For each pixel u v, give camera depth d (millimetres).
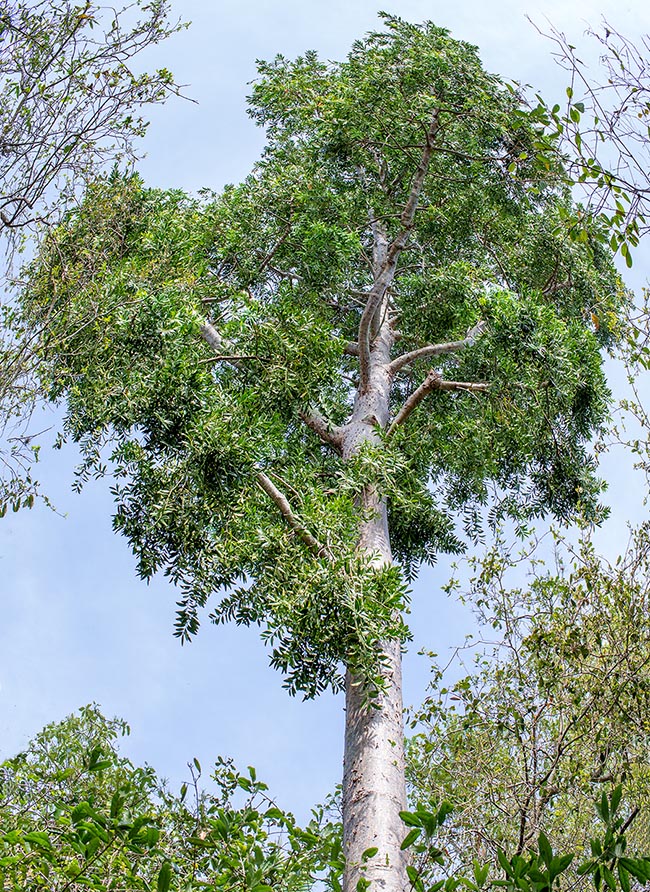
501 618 8859
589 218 6227
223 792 6914
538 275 15672
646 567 8570
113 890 5160
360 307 15461
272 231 14297
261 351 11797
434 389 13336
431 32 14445
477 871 4582
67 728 9492
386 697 9594
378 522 11406
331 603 9570
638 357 7457
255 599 10547
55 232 7516
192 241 13492
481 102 13445
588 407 13312
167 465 10688
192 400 10562
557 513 14070
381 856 8164
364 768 8992
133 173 9469
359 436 12547
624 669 8172
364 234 16438
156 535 10836
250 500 10742
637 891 6613
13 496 7430
